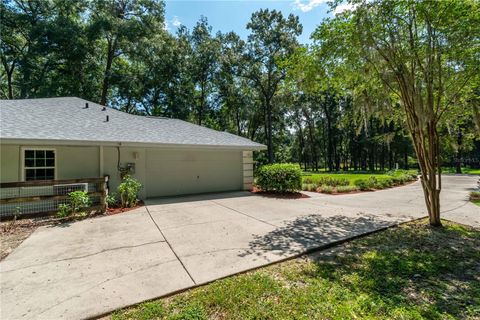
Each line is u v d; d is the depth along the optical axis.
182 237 4.34
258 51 22.72
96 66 17.12
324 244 3.90
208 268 3.12
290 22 22.16
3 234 4.61
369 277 2.87
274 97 24.02
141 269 3.10
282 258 3.39
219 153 10.06
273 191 9.86
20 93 16.09
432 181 4.93
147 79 19.36
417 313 2.21
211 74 23.11
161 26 19.67
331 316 2.17
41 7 16.20
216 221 5.41
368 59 4.69
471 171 28.73
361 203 7.57
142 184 8.39
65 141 6.43
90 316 2.20
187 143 8.46
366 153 35.50
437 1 3.98
